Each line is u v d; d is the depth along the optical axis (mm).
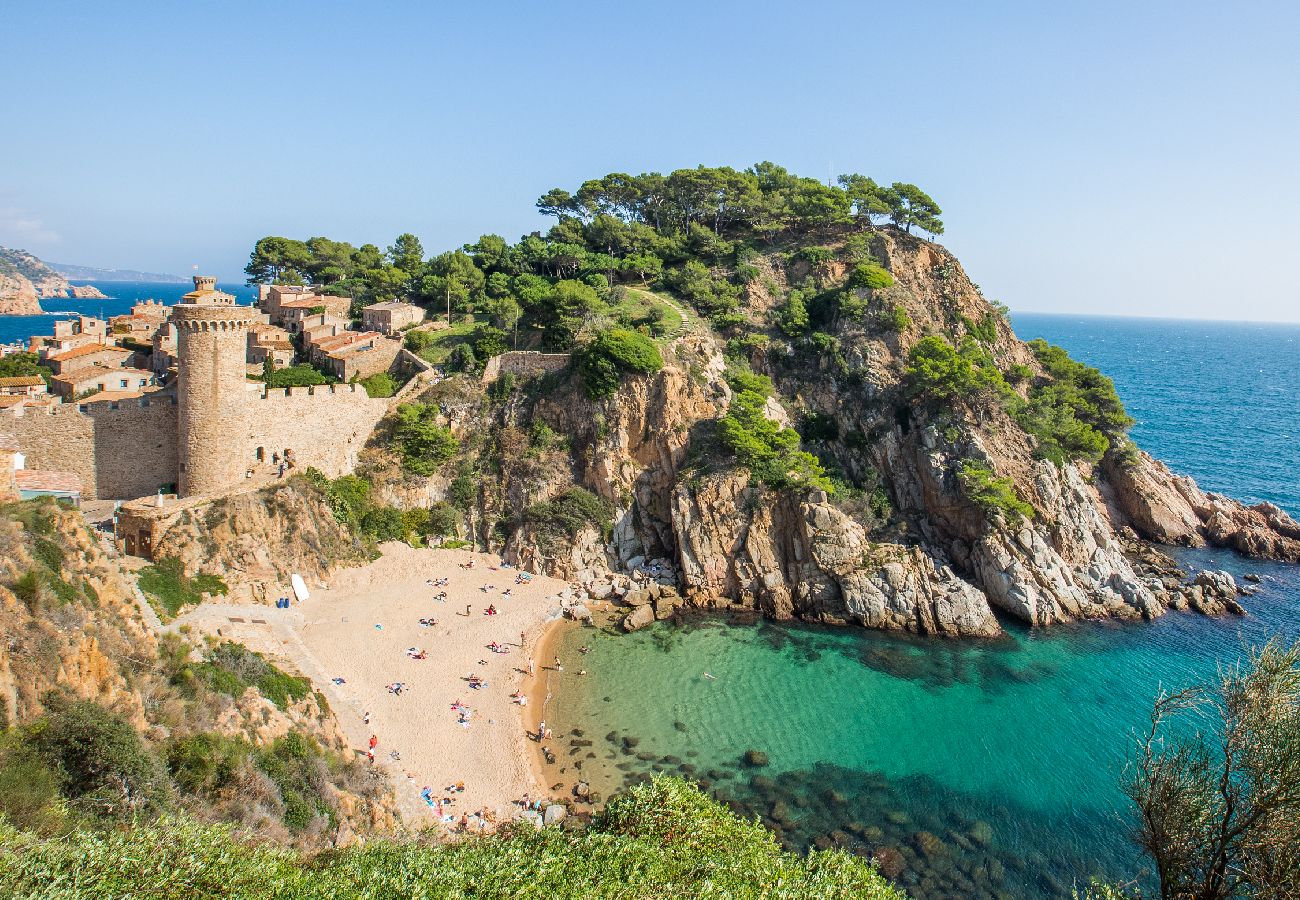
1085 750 61656
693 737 62281
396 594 80375
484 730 60812
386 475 94062
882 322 113125
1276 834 24109
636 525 95625
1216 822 26203
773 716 65750
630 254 140250
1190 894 26344
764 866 32969
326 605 75688
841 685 71250
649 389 98188
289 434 85062
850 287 119188
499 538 93312
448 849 36406
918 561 86562
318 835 40219
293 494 78312
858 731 63938
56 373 92938
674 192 155000
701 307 122688
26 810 29484
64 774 32219
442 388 103438
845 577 85000
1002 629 83125
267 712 45656
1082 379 122875
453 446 97938
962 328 122312
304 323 120625
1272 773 24453
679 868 32406
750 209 147875
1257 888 24656
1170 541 108500
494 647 73312
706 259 139500
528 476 95500
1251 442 187625
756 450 91500
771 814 53312
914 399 104812
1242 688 26484
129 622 41969
